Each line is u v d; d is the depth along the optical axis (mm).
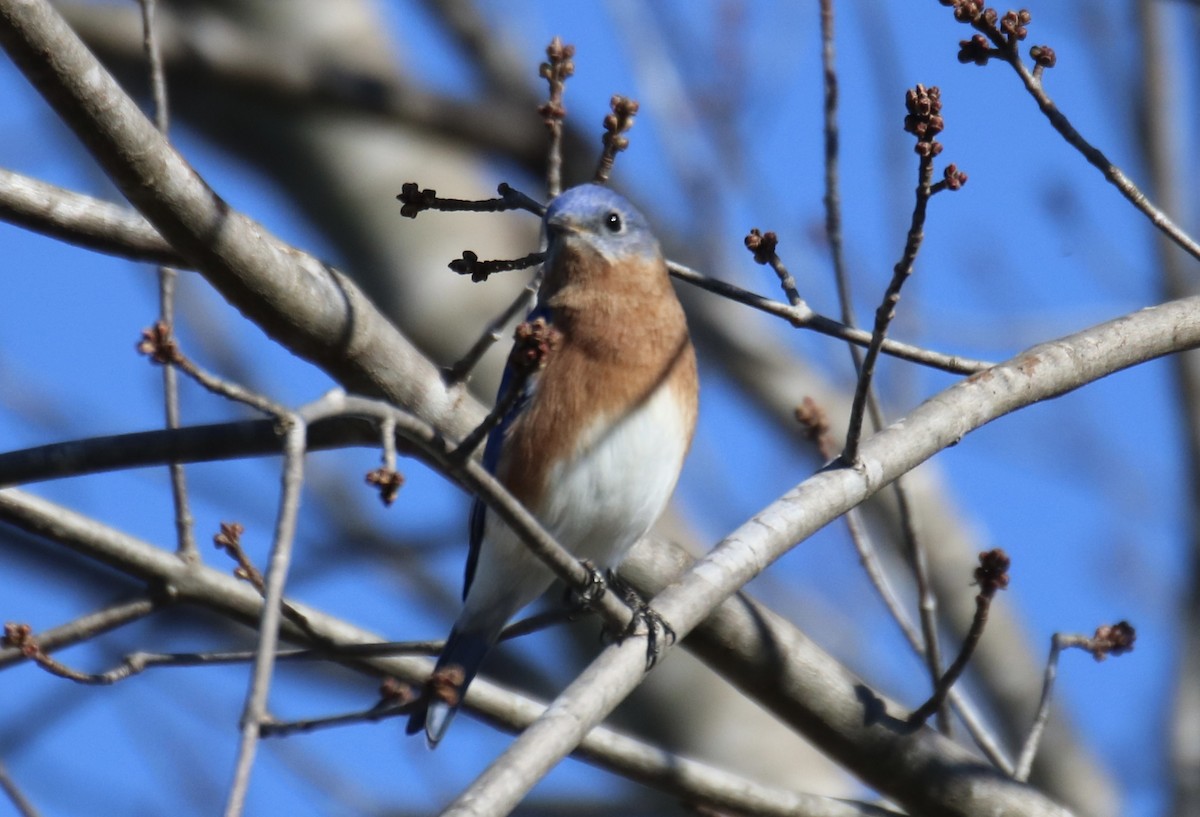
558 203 10953
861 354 11438
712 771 9836
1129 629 10352
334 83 13906
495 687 10047
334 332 9133
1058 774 14953
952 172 7871
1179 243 8938
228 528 8812
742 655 9914
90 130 7938
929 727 10180
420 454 9633
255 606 9750
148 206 8359
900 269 8125
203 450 9086
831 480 8820
